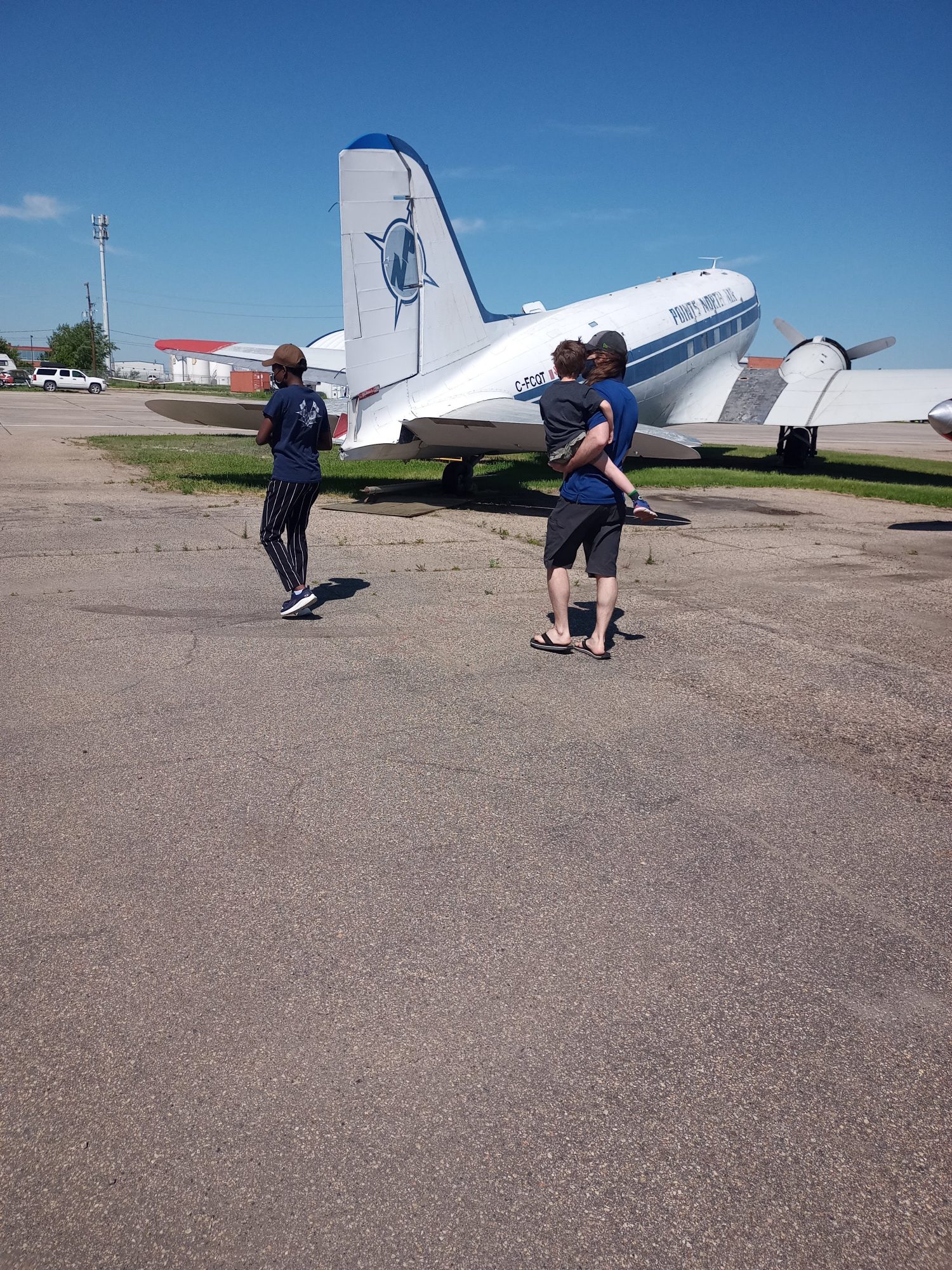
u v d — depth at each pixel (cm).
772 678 444
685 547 795
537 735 363
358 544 764
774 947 228
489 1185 158
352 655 462
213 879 251
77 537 755
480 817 292
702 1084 182
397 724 370
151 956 217
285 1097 175
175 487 1086
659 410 1452
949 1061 190
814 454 1623
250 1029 193
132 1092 175
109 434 2023
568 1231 149
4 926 226
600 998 207
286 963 216
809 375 1532
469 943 226
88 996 202
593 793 312
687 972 217
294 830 279
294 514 505
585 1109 175
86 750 333
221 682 413
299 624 517
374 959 218
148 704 383
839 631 533
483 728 369
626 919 238
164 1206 152
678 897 249
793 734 372
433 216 977
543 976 214
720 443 2300
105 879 249
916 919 242
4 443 1664
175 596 570
